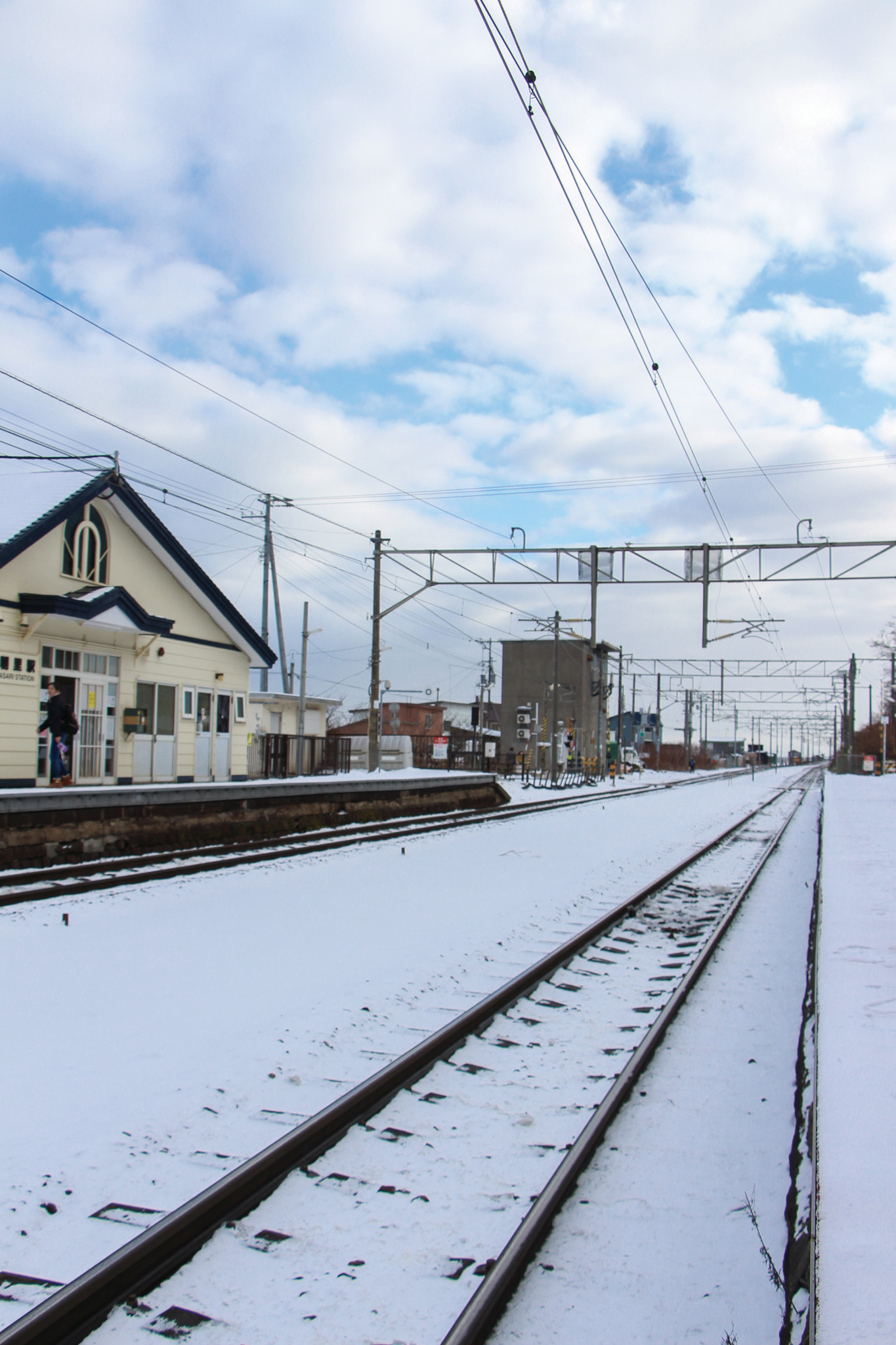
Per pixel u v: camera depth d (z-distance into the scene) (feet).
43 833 46.16
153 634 73.20
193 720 82.28
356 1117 16.81
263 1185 14.05
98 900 37.86
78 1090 17.79
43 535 64.03
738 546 83.30
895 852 60.59
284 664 139.54
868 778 263.90
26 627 63.00
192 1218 12.49
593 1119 16.47
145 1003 23.71
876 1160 13.65
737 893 44.91
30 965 27.50
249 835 61.21
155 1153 15.15
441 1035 20.39
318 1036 21.17
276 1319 11.10
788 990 26.81
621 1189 14.73
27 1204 13.41
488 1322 11.12
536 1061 20.49
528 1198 14.11
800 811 114.83
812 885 49.90
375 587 104.06
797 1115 17.35
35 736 64.23
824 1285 10.45
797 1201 13.51
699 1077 19.54
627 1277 12.31
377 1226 13.24
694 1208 14.12
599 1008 24.91
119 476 70.64
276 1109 17.04
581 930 34.40
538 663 294.25
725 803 129.80
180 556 78.23
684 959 30.73
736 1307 11.72
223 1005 23.62
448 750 168.96
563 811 98.94
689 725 298.56
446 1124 16.94
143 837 52.34
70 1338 10.66
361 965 28.07
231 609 84.74
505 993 24.35
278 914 36.40
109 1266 11.22
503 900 41.09
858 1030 19.92
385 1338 10.77
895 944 29.35
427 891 42.91
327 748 134.41
